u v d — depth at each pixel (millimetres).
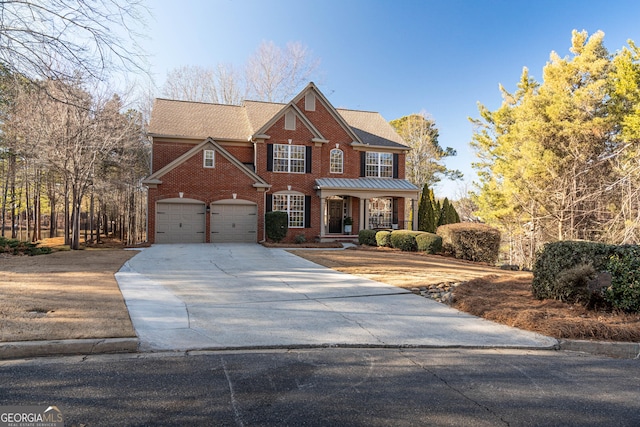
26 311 6031
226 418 3234
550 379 4289
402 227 24484
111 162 24281
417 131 43156
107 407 3391
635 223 17125
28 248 14734
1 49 7133
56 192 26000
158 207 18953
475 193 34219
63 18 7410
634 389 4062
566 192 21688
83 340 4883
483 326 6363
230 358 4762
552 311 6863
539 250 8000
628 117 19062
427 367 4590
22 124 16750
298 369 4422
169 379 4047
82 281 8828
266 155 21469
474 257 17266
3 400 3502
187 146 21172
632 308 6582
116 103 20203
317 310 7125
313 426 3133
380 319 6641
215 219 19719
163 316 6387
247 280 9812
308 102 22953
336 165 23234
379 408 3475
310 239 22094
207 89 34812
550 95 23234
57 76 7910
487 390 3938
